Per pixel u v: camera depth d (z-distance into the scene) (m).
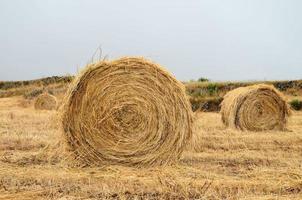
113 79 8.88
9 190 6.32
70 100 8.67
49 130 13.15
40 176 7.03
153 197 5.98
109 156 8.62
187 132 8.97
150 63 9.02
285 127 14.98
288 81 33.84
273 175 7.28
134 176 7.23
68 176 7.08
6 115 19.31
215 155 9.33
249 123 14.77
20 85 46.22
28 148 10.02
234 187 6.41
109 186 6.45
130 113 8.83
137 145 8.71
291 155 9.34
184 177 7.10
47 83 39.44
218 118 18.25
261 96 14.89
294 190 6.43
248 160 8.86
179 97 9.00
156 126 8.83
